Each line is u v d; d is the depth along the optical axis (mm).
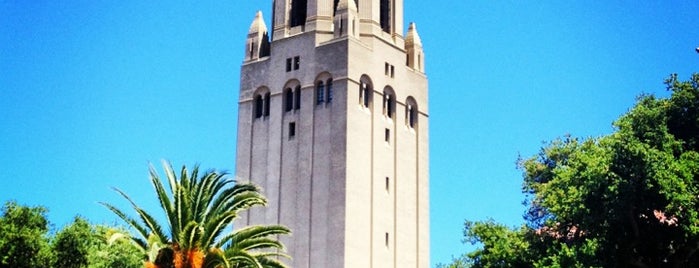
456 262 100250
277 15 108250
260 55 108938
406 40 111625
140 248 56594
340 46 101000
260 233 58000
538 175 85000
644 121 71500
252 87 107250
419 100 109312
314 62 102562
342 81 99688
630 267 72375
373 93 102312
